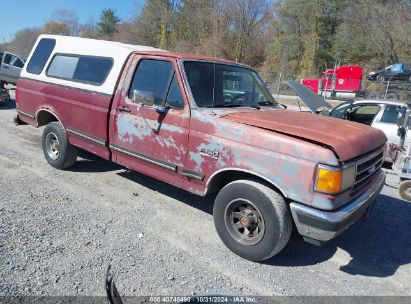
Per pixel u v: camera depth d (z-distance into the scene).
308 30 45.94
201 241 4.07
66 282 3.15
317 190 3.26
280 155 3.43
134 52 4.88
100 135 5.09
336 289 3.40
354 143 3.52
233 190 3.73
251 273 3.55
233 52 45.56
